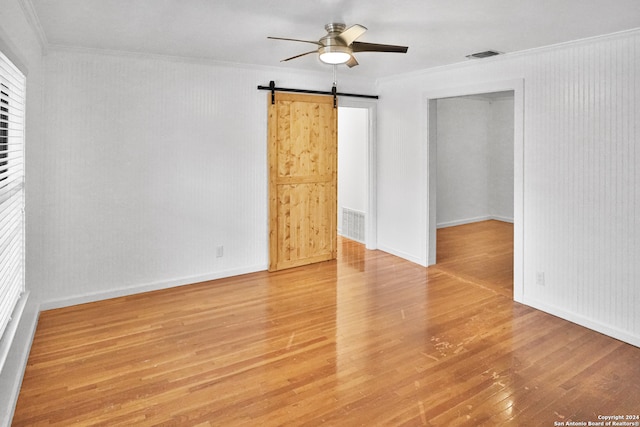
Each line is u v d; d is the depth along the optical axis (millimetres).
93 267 3986
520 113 3836
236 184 4738
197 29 3215
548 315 3682
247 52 3990
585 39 3271
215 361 2875
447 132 7805
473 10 2723
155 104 4168
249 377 2670
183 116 4332
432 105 5016
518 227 3938
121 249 4113
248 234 4891
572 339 3207
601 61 3213
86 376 2664
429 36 3293
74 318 3596
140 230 4199
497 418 2250
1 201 2207
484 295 4195
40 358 2891
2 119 2533
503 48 3664
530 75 3746
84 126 3834
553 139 3584
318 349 3051
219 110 4539
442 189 7828
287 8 2736
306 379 2645
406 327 3434
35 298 3426
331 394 2479
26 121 3115
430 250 5230
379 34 3273
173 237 4395
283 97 4922
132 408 2336
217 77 4492
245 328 3416
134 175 4121
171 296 4160
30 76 3201
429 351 3016
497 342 3152
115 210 4051
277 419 2248
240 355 2963
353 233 6727
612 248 3230
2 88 2357
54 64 3666
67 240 3838
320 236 5402
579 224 3443
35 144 3408
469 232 7402
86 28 3180
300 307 3883
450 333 3316
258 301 4035
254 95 4754
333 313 3732
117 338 3221
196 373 2717
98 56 3850
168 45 3701
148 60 4094
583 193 3396
